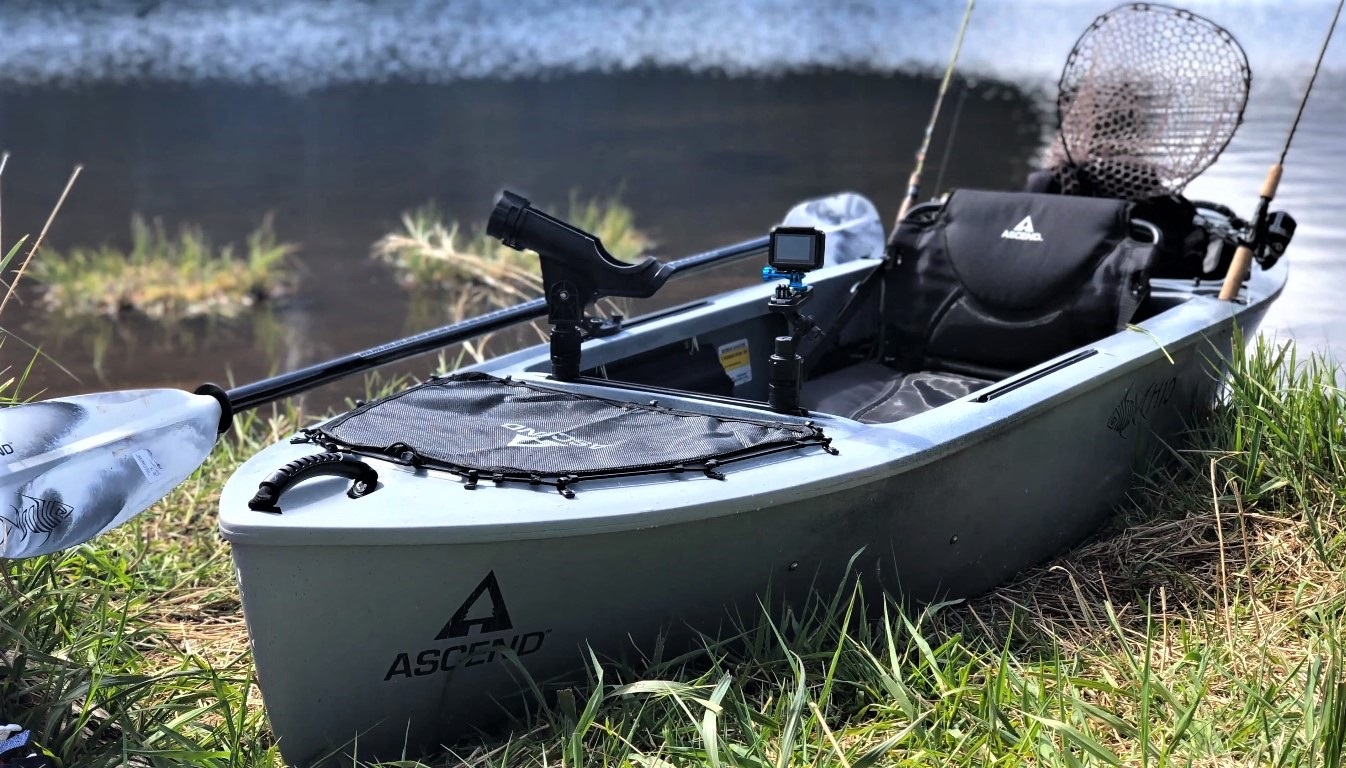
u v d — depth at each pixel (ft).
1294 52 36.19
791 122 27.35
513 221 6.30
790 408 6.12
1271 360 8.48
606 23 51.39
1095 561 6.95
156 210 20.07
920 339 8.51
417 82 34.63
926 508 6.05
